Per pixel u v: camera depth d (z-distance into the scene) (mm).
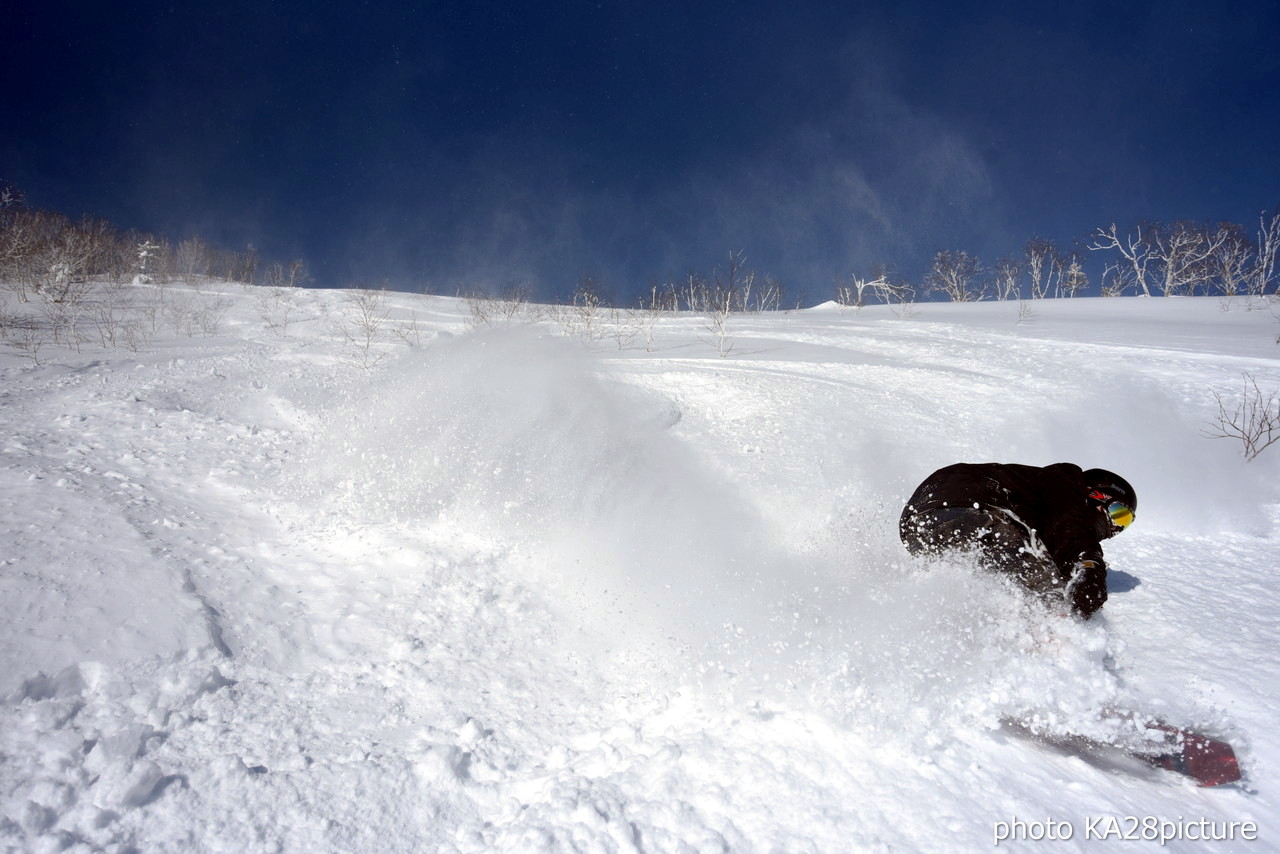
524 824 1862
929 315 24031
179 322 12734
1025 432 7004
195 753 2082
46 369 7523
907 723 2303
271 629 2814
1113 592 3588
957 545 2873
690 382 8320
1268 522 4887
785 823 1872
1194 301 28672
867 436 6625
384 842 1827
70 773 1916
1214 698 2588
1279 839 1925
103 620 2609
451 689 2553
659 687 2602
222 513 3926
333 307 16250
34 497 3643
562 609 3184
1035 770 2146
